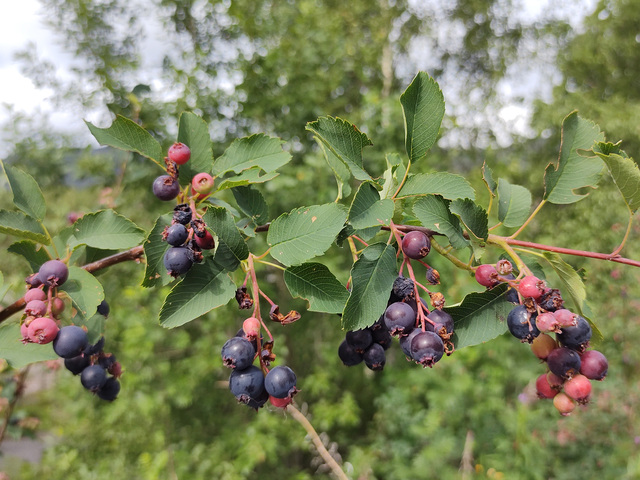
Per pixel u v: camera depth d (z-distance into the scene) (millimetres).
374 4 11445
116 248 1450
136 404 6387
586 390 1180
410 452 6949
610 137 12477
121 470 6684
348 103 9266
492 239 1260
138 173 4250
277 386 1097
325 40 7922
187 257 1163
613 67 15469
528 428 6547
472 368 7031
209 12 7020
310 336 8586
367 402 9250
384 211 1181
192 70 6656
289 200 6688
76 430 7207
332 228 1188
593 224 8938
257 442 6605
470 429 6781
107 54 6551
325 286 1189
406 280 1215
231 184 1404
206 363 6465
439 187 1252
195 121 1514
